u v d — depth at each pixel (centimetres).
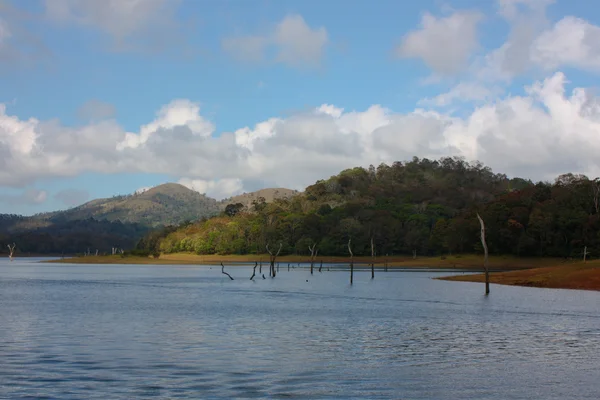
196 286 9350
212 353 3014
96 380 2398
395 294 7438
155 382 2369
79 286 9262
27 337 3528
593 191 17850
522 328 4088
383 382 2408
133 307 5559
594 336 3719
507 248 17550
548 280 8919
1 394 2173
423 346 3297
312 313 5056
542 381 2442
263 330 3916
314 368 2666
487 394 2234
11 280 11144
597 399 2173
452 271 15262
